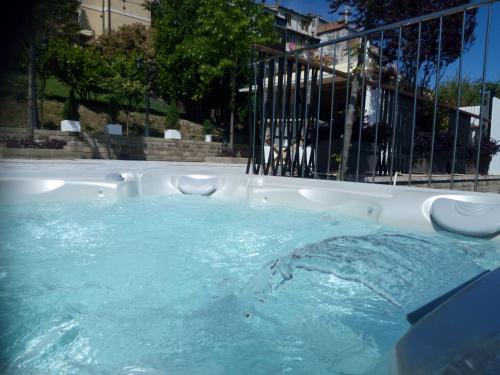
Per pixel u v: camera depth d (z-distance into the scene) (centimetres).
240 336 129
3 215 284
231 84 1137
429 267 163
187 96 1324
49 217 282
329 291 150
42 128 990
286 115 428
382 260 168
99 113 1234
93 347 122
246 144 1215
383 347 115
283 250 221
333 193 301
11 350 120
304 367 110
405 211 251
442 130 812
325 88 731
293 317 138
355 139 554
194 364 114
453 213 228
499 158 847
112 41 1527
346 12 699
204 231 261
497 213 212
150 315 144
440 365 63
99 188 329
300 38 2034
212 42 1079
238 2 1083
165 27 1304
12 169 373
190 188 367
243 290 165
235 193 355
